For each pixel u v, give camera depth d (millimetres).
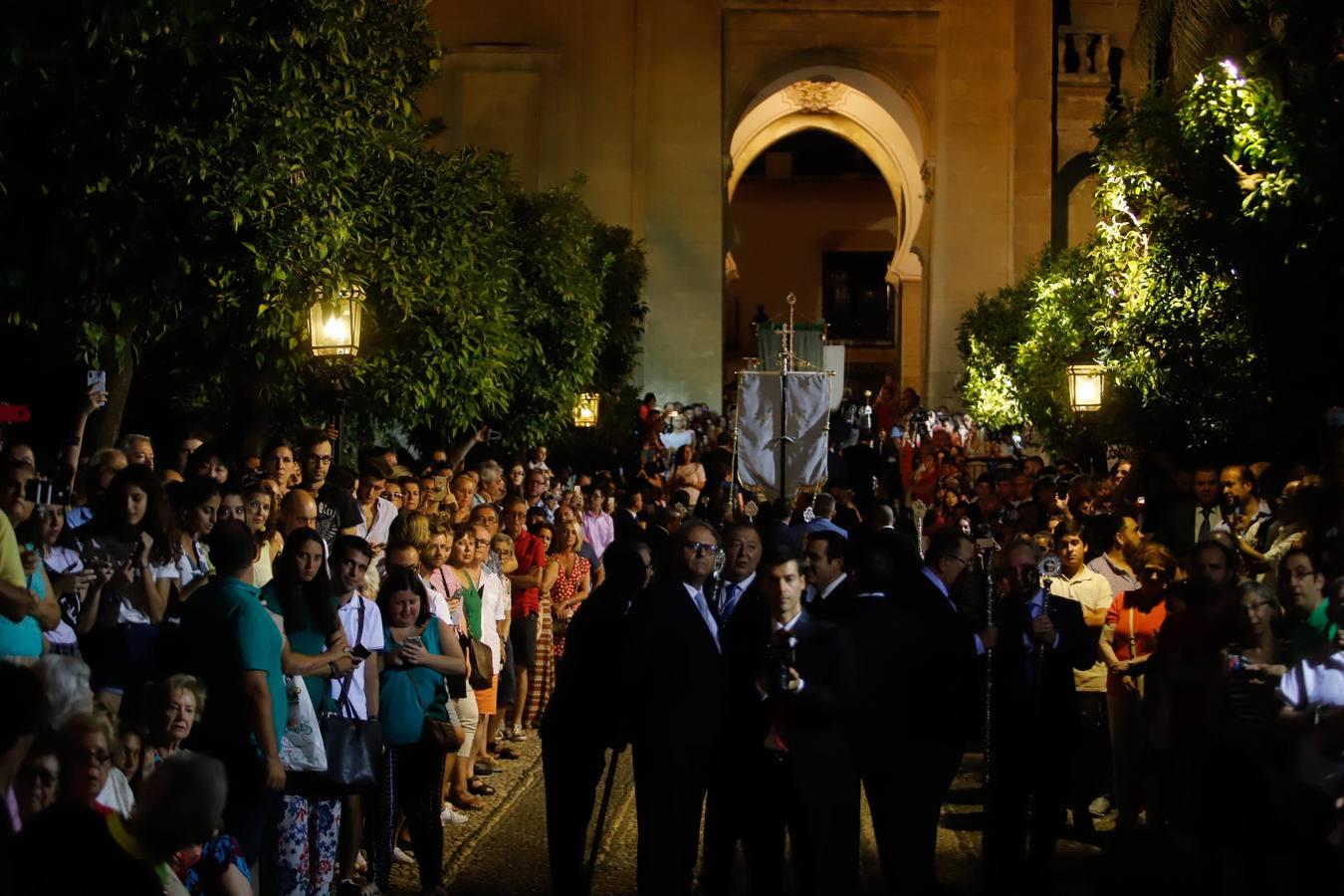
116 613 8234
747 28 37375
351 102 13367
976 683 9266
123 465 9555
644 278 32844
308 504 9930
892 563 8750
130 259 10938
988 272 37188
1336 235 14039
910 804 8586
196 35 10453
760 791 8398
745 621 8484
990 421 31234
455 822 11109
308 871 8297
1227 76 16625
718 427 34312
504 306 18094
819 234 58000
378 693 8883
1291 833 8141
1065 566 11625
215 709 7457
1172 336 17328
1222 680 8383
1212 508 13711
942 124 37375
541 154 36969
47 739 5512
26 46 9500
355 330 13492
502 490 17250
